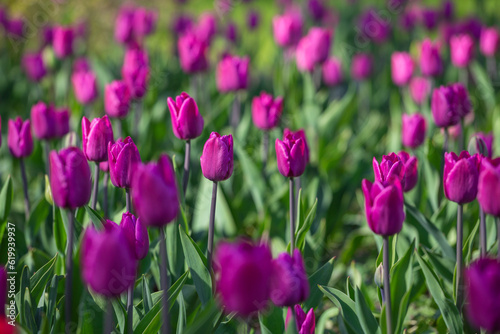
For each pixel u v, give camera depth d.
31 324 2.03
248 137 4.54
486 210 1.90
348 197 4.09
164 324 1.66
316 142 4.70
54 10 6.89
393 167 2.16
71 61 6.53
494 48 5.89
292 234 2.43
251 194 4.06
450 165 2.07
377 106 6.26
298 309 1.88
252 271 1.30
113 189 3.10
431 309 3.17
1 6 6.68
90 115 4.97
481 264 1.45
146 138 4.41
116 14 8.04
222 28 8.03
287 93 5.45
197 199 3.51
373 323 2.16
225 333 2.17
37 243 3.29
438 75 4.73
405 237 3.21
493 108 5.20
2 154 4.80
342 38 8.07
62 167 1.77
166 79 5.91
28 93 6.27
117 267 1.42
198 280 2.18
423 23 7.23
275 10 12.28
